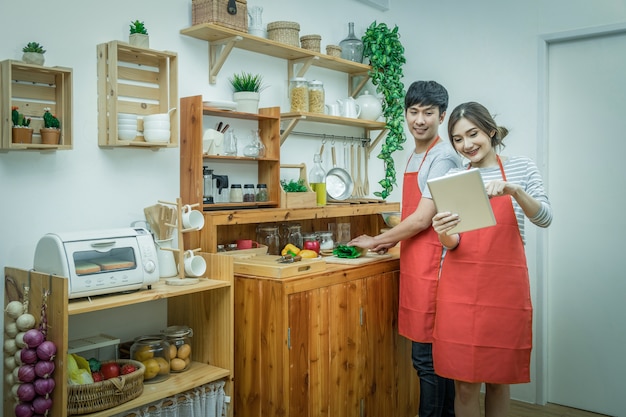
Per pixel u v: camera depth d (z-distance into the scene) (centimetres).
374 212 342
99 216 236
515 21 351
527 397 350
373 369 285
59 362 184
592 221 333
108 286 198
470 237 229
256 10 287
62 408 183
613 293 328
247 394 248
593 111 331
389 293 296
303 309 243
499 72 358
